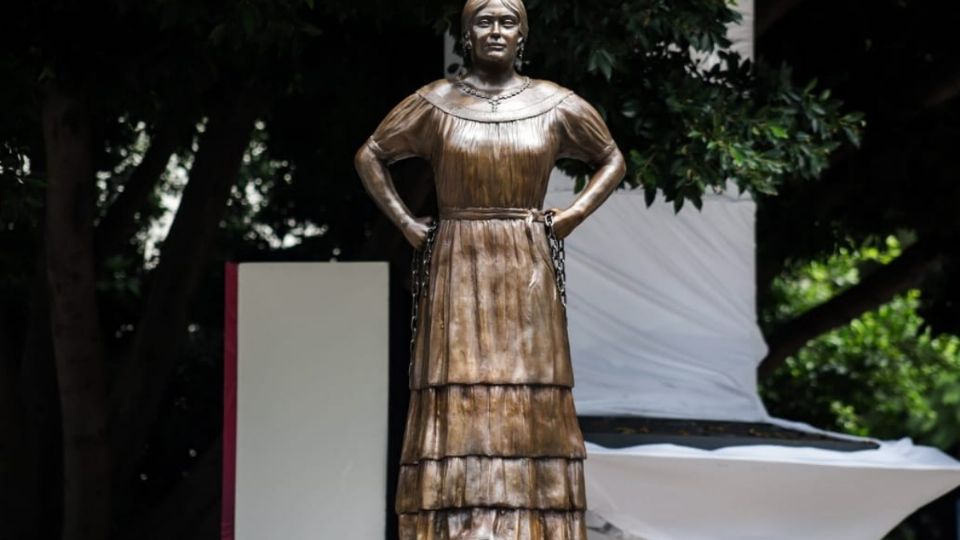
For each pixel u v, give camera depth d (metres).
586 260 17.69
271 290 15.62
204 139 20.05
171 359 20.42
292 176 23.70
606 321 17.69
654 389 17.55
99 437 19.12
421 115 10.81
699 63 16.61
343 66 19.59
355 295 15.60
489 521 10.32
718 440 15.70
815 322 23.89
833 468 15.05
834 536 15.42
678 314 17.73
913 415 31.66
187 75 17.53
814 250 23.94
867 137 22.34
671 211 17.73
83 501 19.28
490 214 10.61
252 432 15.55
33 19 16.88
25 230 19.86
